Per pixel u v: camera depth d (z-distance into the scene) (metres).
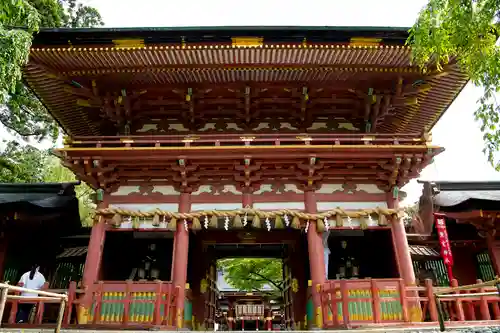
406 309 12.16
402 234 14.02
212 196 14.69
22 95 25.38
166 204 14.61
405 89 15.35
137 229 14.18
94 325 12.16
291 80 15.53
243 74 15.12
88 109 17.23
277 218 14.07
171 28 13.30
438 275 18.27
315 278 13.28
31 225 16.61
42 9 23.08
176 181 14.74
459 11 7.94
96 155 14.09
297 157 14.24
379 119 16.50
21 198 16.78
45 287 12.97
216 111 16.62
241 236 18.12
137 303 12.68
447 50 8.72
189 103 15.90
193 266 17.67
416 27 8.40
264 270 31.27
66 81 15.26
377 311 11.88
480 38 8.13
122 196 14.76
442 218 15.92
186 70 14.82
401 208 14.34
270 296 30.55
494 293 8.27
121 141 14.46
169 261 18.72
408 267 13.50
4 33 9.71
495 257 15.39
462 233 17.94
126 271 18.53
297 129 16.88
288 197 14.66
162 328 11.99
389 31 13.48
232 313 27.05
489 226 15.79
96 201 14.65
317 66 14.72
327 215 13.99
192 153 14.05
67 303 12.46
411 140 14.45
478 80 8.39
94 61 14.45
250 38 13.66
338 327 11.84
